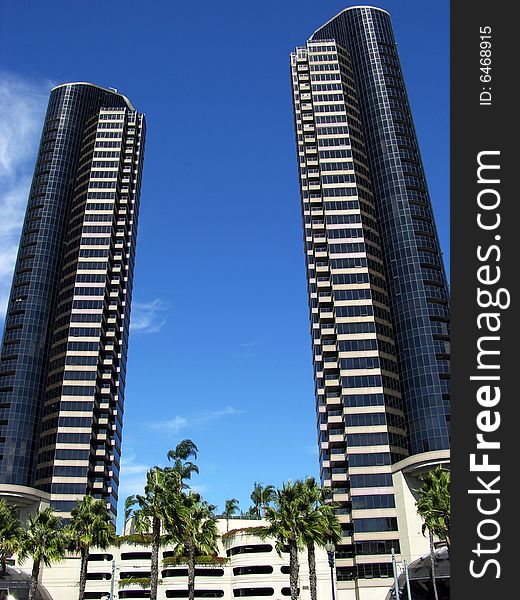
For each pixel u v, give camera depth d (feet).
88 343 491.31
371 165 506.48
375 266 463.01
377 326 435.53
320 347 447.01
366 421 400.88
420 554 353.51
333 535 193.57
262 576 315.58
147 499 218.38
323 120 520.42
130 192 593.01
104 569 362.94
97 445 470.80
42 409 485.56
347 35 577.43
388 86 534.37
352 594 361.51
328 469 408.05
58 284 539.29
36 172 592.19
